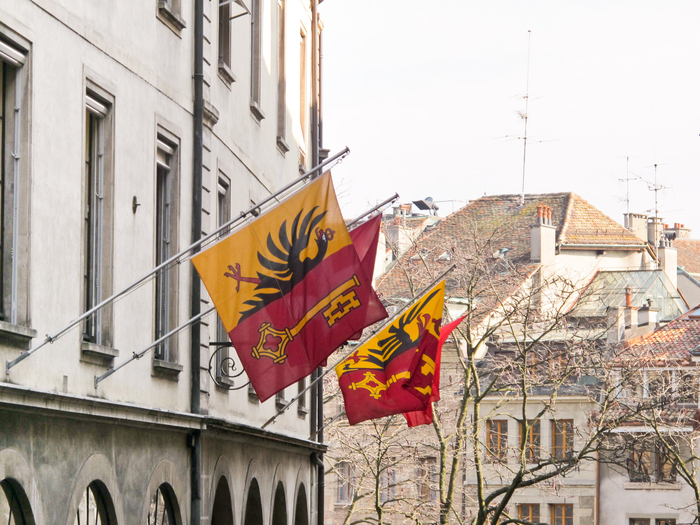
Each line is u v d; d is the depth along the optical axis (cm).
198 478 2522
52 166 1806
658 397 5597
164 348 2433
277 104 3678
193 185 2588
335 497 7844
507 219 9931
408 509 7288
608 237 9862
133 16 2203
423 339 2702
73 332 1872
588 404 7275
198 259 1850
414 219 10706
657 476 7088
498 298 5556
